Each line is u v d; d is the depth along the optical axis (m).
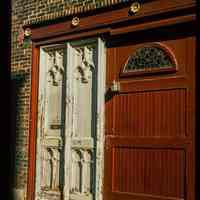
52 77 8.43
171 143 6.57
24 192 8.61
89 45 7.81
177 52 6.63
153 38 6.94
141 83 7.03
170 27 6.71
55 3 8.31
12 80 9.04
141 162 6.93
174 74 6.64
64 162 7.98
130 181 7.05
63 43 8.23
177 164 6.48
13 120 8.93
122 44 7.37
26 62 8.83
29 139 8.62
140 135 6.98
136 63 7.14
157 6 6.77
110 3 7.36
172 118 6.60
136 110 7.07
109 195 7.29
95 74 7.67
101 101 7.53
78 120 7.89
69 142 7.95
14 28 9.10
